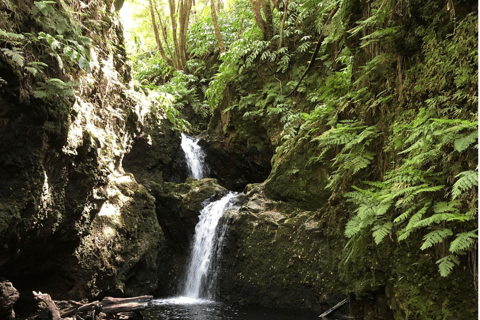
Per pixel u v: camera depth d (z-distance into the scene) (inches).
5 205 183.0
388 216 162.6
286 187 315.6
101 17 303.6
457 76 135.0
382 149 185.6
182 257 352.8
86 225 247.4
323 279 254.8
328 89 245.8
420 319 145.6
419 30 162.6
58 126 201.8
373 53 195.8
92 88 261.7
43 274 239.0
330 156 285.9
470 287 130.6
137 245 290.8
